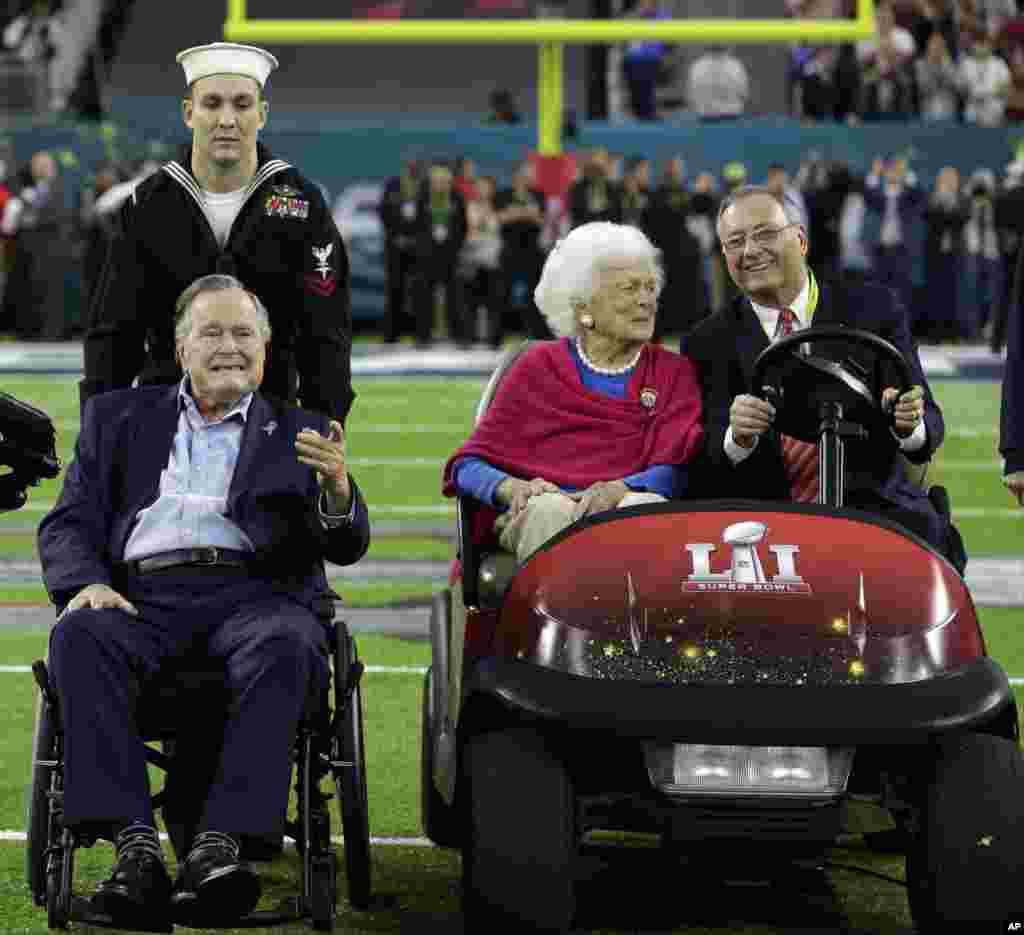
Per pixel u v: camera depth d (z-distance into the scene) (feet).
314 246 33.99
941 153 135.95
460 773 28.04
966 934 26.30
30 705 42.50
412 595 55.57
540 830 26.45
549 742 27.27
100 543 30.01
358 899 29.63
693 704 26.53
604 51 146.20
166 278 33.88
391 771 37.40
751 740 26.27
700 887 30.91
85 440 30.40
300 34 112.37
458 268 128.47
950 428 93.20
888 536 28.96
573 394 32.91
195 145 34.04
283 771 27.25
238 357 29.99
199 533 29.76
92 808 26.91
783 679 26.91
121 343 34.06
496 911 26.40
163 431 30.25
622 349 33.17
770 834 26.68
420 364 118.32
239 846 27.09
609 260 32.71
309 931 28.53
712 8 114.01
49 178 134.51
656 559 28.35
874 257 128.57
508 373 33.53
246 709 27.48
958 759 26.66
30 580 58.08
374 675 45.44
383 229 129.39
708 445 32.42
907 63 140.46
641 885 30.96
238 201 33.94
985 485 76.64
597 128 136.05
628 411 32.89
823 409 31.27
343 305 34.27
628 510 29.58
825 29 110.93
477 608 30.50
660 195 125.80
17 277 135.44
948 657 27.35
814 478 32.81
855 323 33.58
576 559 28.58
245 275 33.86
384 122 140.15
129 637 28.25
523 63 147.13
